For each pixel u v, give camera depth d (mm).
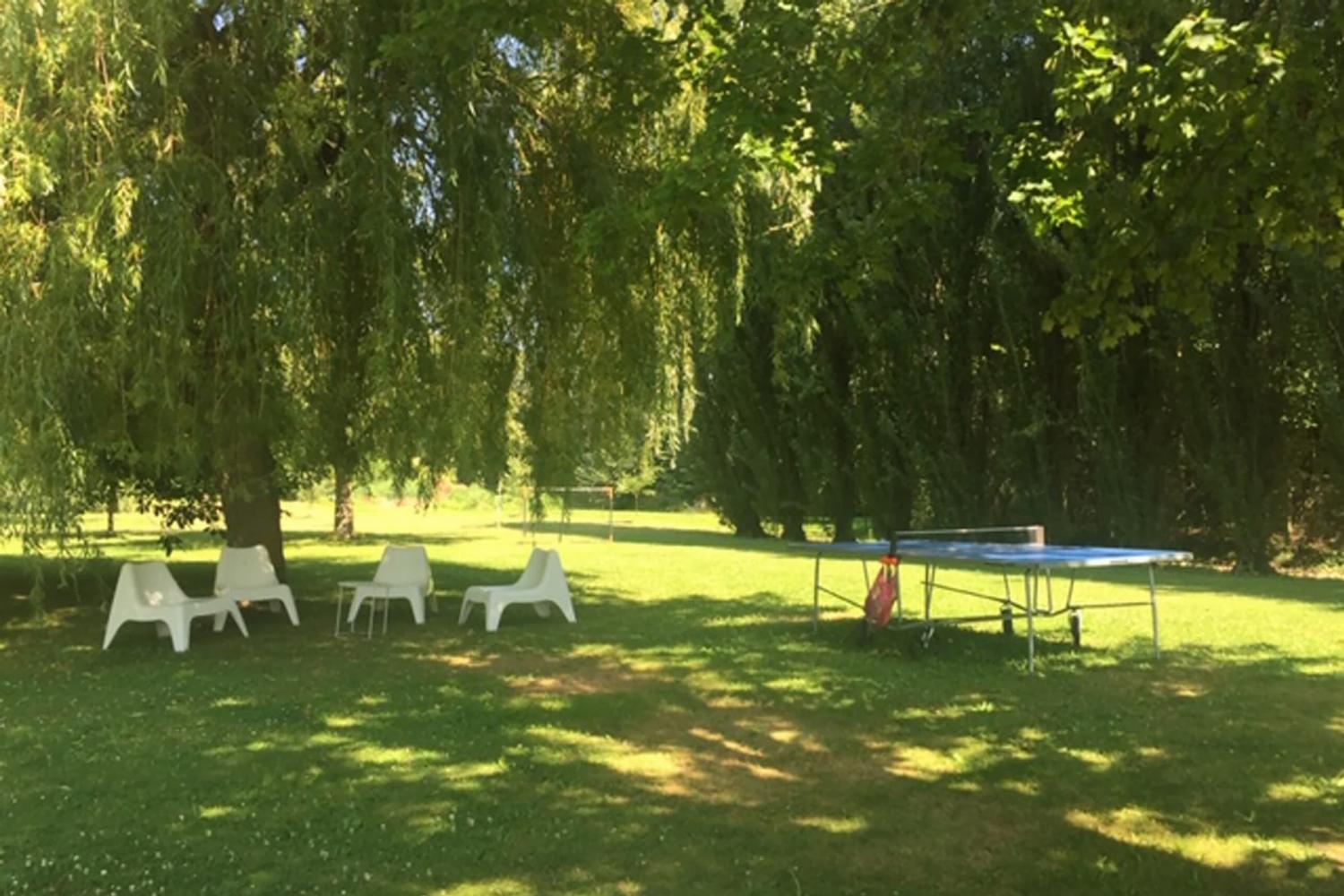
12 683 8117
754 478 28844
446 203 9172
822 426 25188
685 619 11711
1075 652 9523
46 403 7484
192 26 8695
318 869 4305
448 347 9078
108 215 7660
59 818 4914
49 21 7191
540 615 11992
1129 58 5902
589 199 9586
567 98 9930
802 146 6039
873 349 22859
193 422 8594
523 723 6770
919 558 9469
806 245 6969
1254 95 4234
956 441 22219
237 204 8562
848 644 9953
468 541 26359
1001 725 6746
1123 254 4723
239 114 8758
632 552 22375
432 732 6520
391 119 8852
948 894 4086
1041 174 5941
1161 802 5199
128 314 7895
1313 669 8688
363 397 9672
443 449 9180
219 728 6633
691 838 4680
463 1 5633
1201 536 20594
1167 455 20312
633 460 11539
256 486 10891
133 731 6539
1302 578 18141
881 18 5496
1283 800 5227
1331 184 4328
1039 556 8859
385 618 10859
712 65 5969
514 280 9469
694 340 10758
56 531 7836
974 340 21719
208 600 10156
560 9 5840
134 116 8211
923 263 21641
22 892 4047
